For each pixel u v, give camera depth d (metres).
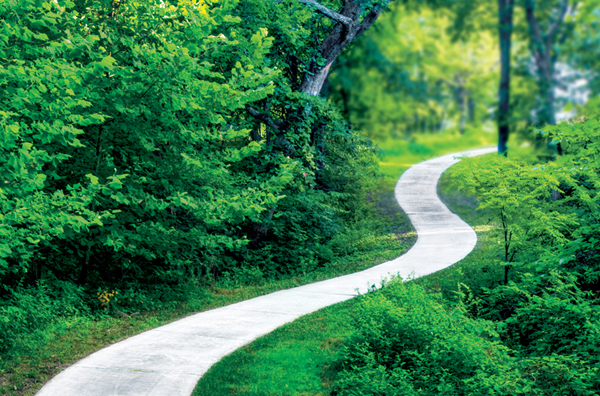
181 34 8.69
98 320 9.05
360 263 14.78
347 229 19.14
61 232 7.44
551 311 6.80
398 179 32.94
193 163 9.21
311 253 15.29
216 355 7.23
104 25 8.84
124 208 10.16
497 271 9.98
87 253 10.13
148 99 8.78
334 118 16.06
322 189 20.94
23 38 6.60
